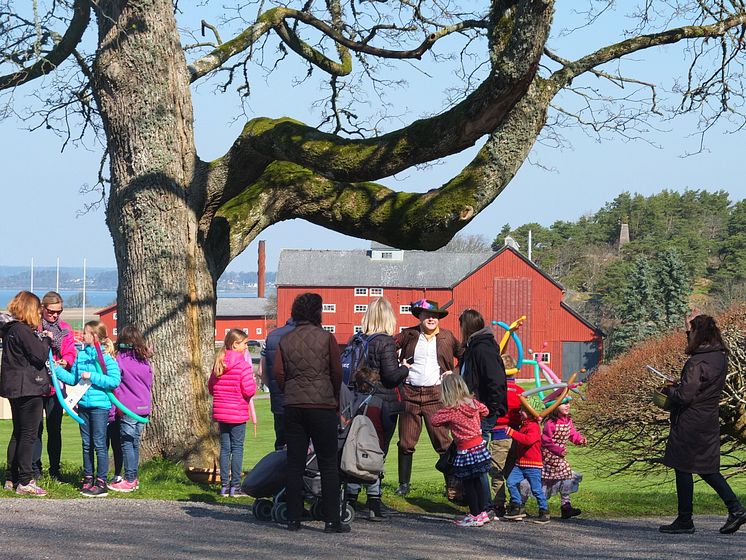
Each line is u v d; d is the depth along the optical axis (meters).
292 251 99.00
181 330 14.26
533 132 13.61
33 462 11.23
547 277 89.81
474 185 13.60
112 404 11.20
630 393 26.69
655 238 168.62
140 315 14.19
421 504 11.02
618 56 14.37
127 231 14.26
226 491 11.12
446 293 92.69
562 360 89.12
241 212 15.18
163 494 11.20
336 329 96.62
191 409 14.20
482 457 9.38
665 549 8.35
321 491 9.02
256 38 15.98
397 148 13.33
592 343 88.88
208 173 14.70
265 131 14.26
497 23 12.28
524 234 180.50
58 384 10.56
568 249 173.50
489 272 90.62
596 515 11.04
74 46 15.30
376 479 8.98
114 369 10.70
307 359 8.49
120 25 13.84
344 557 7.45
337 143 13.73
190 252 14.48
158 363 14.12
